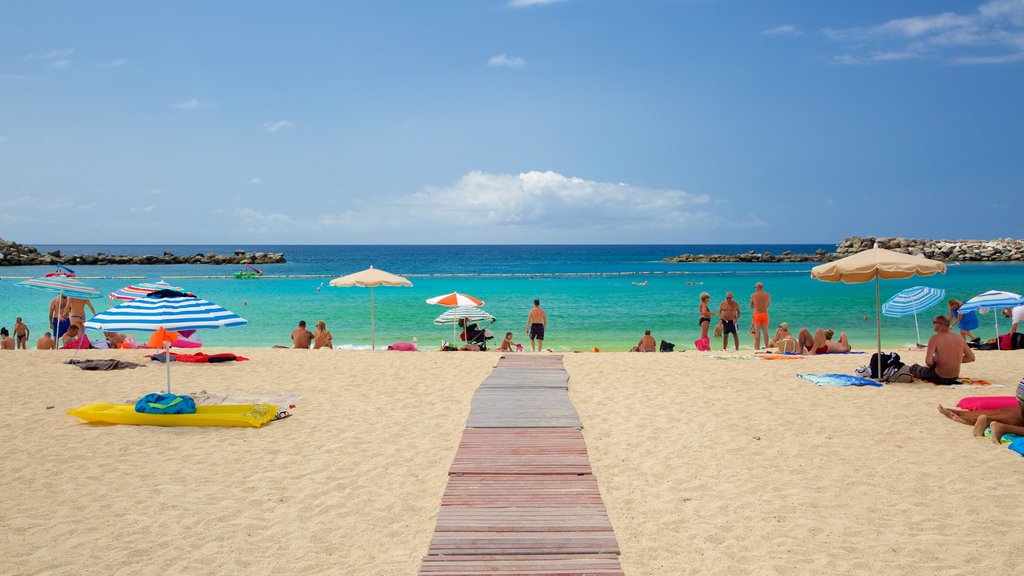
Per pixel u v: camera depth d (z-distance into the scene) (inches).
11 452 274.4
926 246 3634.4
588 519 201.2
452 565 172.2
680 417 327.9
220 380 435.2
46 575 171.6
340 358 538.0
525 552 179.5
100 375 452.8
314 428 312.7
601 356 552.7
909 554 179.6
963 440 281.9
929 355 402.9
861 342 798.5
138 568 175.9
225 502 221.5
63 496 227.0
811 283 1808.6
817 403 355.3
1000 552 179.5
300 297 1390.3
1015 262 3299.7
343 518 207.9
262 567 176.1
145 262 3378.4
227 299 1347.2
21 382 425.1
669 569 172.2
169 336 330.6
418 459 264.2
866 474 243.1
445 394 386.9
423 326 951.6
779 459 261.7
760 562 176.2
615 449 276.5
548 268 3262.8
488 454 267.0
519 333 894.4
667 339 848.9
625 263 3868.1
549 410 340.8
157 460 265.4
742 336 868.0
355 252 7342.5
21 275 2315.5
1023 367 464.8
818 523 201.2
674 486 233.6
